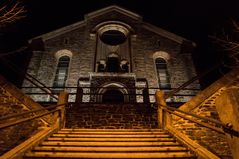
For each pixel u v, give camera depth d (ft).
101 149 16.10
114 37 57.21
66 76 50.24
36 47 52.60
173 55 53.88
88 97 44.88
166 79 51.29
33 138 17.28
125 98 45.80
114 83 47.29
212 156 14.32
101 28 56.18
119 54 52.90
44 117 24.84
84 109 30.30
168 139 19.33
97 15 58.70
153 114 30.25
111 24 56.70
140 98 45.70
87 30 56.08
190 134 24.54
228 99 11.35
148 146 17.57
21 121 13.60
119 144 17.43
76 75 48.93
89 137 19.81
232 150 11.27
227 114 11.39
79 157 14.55
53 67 50.26
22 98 26.37
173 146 17.78
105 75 47.98
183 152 16.44
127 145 17.40
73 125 28.40
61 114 25.18
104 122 29.04
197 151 15.48
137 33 56.29
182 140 17.88
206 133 24.84
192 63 52.31
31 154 14.69
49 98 45.62
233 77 28.19
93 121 29.04
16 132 24.41
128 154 15.05
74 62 50.78
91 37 54.70
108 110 30.40
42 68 49.52
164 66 53.36
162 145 17.75
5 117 11.90
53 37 54.95
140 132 21.68
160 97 27.40
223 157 23.65
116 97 49.70
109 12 59.57
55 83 49.01
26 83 46.57
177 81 49.83
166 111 23.93
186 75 50.65
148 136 20.30
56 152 15.65
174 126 24.52
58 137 19.85
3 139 23.91
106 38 56.90
